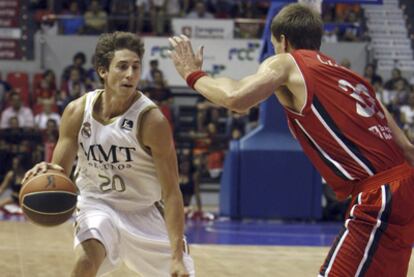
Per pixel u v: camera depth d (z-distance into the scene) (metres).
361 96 7.90
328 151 7.80
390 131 8.12
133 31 36.69
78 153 8.95
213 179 31.00
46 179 8.22
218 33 35.66
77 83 32.75
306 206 25.56
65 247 17.92
